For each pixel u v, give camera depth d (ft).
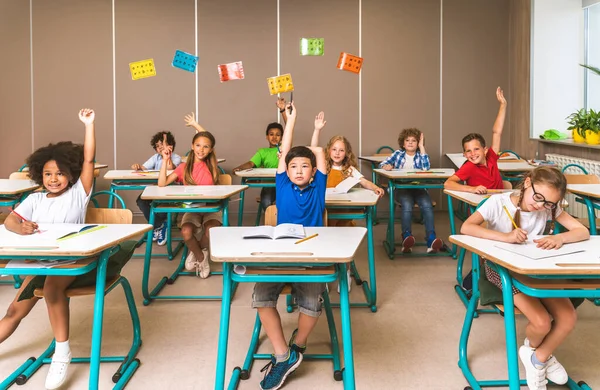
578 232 6.59
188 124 14.48
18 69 20.42
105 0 20.34
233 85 20.76
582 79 19.60
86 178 7.98
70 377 7.47
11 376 7.30
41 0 20.26
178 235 16.99
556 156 17.95
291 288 7.22
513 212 7.14
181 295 11.16
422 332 9.12
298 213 8.16
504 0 21.09
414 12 20.90
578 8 19.34
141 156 20.77
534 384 6.60
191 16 20.48
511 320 5.83
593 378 7.41
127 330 9.20
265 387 7.04
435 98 21.16
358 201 10.00
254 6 20.56
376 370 7.70
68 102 20.54
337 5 20.71
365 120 21.07
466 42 21.09
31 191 11.60
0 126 20.61
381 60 20.95
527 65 19.81
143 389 7.17
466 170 11.99
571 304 6.46
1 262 6.41
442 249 14.80
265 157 17.47
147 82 20.61
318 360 8.04
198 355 8.23
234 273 6.19
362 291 11.41
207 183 12.90
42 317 9.66
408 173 14.33
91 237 6.62
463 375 7.54
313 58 20.80
